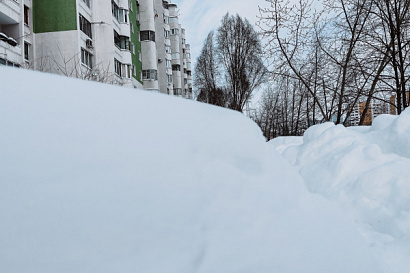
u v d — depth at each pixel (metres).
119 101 1.54
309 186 3.49
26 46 16.59
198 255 1.09
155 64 31.50
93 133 1.31
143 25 31.16
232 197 1.35
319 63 9.72
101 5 20.42
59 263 0.95
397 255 2.12
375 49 9.45
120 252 1.02
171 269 1.03
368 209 2.82
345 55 9.52
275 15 8.99
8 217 1.00
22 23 15.36
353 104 9.61
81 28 18.05
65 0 17.30
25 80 1.40
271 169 1.73
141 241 1.06
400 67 8.88
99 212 1.08
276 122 27.67
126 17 23.50
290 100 24.66
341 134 3.89
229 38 31.91
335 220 1.60
